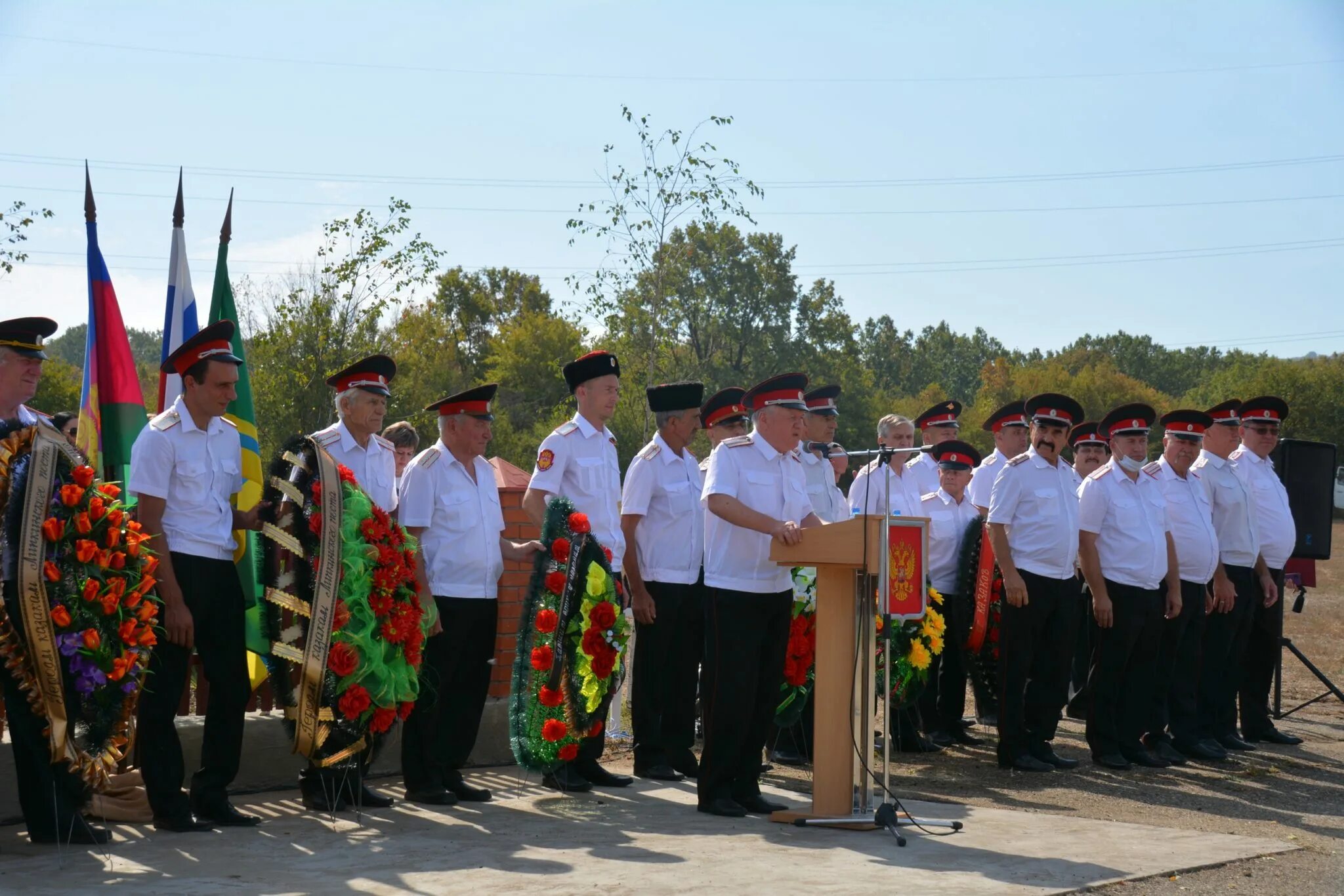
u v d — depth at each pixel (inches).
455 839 226.8
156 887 187.6
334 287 1010.7
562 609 274.8
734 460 255.3
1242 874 207.9
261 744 275.1
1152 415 346.6
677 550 309.9
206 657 238.7
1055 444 337.4
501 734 317.4
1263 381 1835.6
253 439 256.2
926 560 244.8
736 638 253.3
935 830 237.0
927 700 377.7
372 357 274.7
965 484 396.2
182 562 232.8
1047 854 217.5
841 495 347.3
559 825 242.5
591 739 289.7
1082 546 344.2
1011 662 335.3
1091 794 301.9
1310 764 361.1
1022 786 311.3
